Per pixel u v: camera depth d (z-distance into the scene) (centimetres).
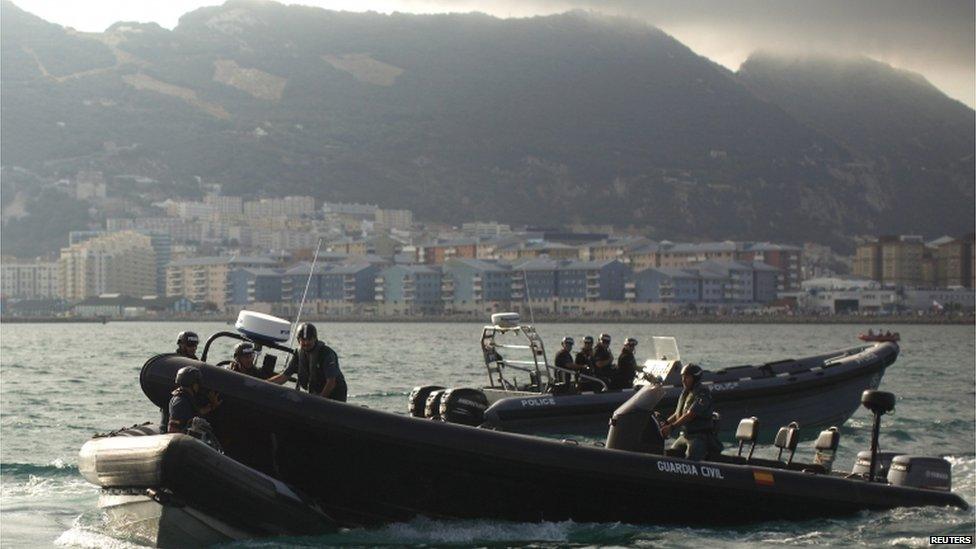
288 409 1883
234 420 1895
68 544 1962
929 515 2120
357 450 1911
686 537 2000
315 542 1909
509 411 3020
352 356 10031
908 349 13950
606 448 2020
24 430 3644
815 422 3572
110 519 1955
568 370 3180
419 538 1959
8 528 2103
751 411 3462
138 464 1797
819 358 3844
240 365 2019
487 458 1933
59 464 2825
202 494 1797
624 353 3300
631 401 2092
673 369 3172
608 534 2003
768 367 3706
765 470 2069
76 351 11606
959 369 8325
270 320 2028
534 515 1994
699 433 2123
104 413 4253
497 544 1942
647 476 1992
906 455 2241
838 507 2097
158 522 1869
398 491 1947
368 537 1950
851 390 3622
